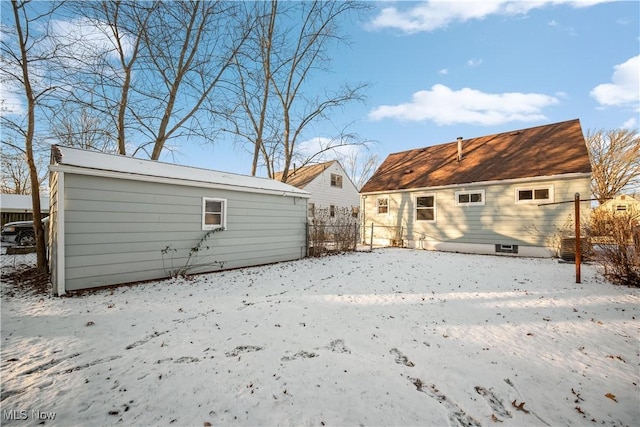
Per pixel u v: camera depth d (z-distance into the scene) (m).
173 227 6.99
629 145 24.16
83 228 5.60
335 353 3.05
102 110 9.81
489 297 5.18
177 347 3.18
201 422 2.00
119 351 3.08
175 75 11.59
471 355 3.03
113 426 1.95
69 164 5.34
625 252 5.98
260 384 2.45
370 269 7.99
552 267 8.21
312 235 11.05
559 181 10.17
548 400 2.30
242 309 4.53
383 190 15.07
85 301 4.94
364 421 2.02
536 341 3.37
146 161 8.05
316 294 5.42
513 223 11.13
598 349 3.16
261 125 14.69
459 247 12.52
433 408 2.18
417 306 4.67
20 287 6.09
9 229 13.37
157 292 5.58
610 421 2.07
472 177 12.28
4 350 3.09
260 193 9.05
